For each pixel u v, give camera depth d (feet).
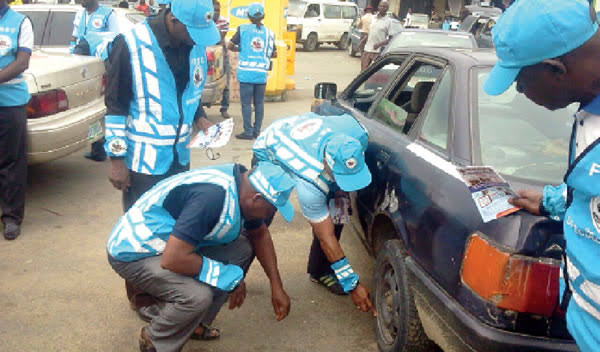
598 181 4.81
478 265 6.96
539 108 8.98
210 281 8.29
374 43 40.98
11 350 9.79
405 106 11.38
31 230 14.60
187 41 9.78
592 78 4.92
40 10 23.12
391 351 9.40
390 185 9.81
